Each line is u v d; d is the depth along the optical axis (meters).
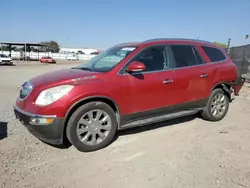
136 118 4.37
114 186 3.01
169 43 4.90
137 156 3.81
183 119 5.75
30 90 3.85
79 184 3.05
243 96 9.12
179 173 3.31
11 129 4.87
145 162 3.61
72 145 4.17
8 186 2.98
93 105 3.85
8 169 3.36
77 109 3.76
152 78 4.41
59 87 3.67
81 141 3.83
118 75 4.11
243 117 6.08
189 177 3.21
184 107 4.97
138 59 4.37
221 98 5.69
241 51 13.80
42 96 3.64
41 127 3.59
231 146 4.23
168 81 4.59
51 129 3.59
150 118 4.57
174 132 4.87
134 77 4.23
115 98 4.03
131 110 4.24
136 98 4.26
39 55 66.31
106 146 4.15
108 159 3.71
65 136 4.08
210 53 5.55
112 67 4.18
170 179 3.16
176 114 4.91
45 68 27.44
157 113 4.60
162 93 4.55
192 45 5.26
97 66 4.54
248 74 12.91
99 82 3.90
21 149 3.98
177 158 3.75
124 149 4.05
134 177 3.21
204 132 4.90
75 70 4.53
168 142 4.36
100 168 3.44
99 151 3.98
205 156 3.82
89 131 3.89
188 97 4.97
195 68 5.08
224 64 5.66
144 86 4.31
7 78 14.95
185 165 3.53
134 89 4.21
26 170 3.35
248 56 12.94
